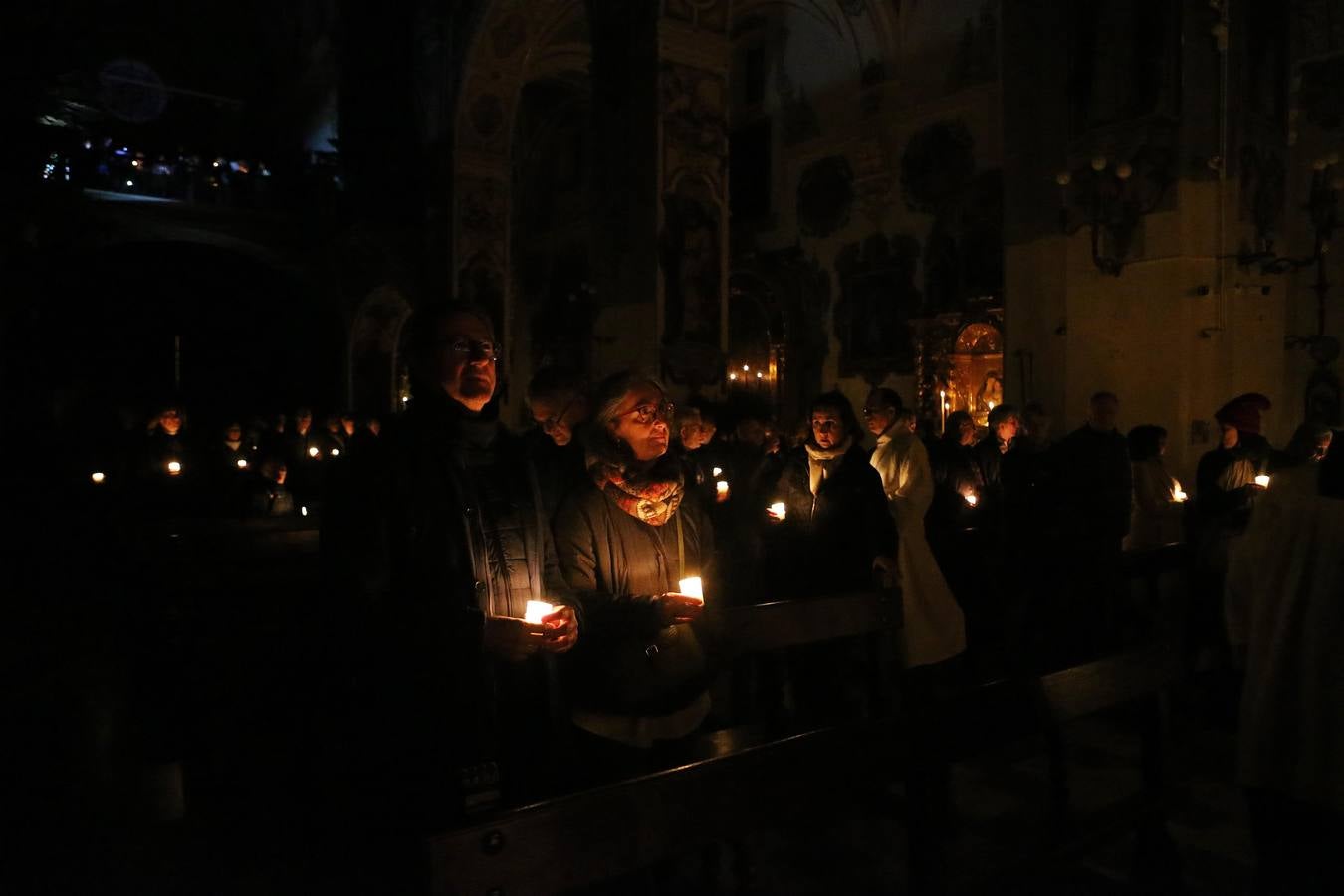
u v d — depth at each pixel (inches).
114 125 788.6
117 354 922.1
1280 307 321.4
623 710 118.2
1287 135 336.2
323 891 113.1
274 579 279.4
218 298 962.7
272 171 888.3
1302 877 107.4
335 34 930.7
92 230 486.9
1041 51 337.4
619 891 124.4
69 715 218.7
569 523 123.3
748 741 147.9
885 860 150.5
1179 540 269.0
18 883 134.4
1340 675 103.1
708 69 468.1
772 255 760.3
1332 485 106.4
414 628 99.6
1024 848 130.5
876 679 193.5
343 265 865.5
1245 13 307.9
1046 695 127.8
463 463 105.2
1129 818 136.0
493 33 685.9
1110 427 231.1
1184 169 293.9
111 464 541.6
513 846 81.6
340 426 556.4
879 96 667.4
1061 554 233.5
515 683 120.7
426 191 748.0
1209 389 293.9
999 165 597.0
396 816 98.4
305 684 171.0
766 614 159.5
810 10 715.4
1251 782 109.2
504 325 739.4
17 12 385.7
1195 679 227.0
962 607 275.6
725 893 140.2
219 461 482.9
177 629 238.4
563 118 927.0
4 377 606.2
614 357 478.3
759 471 242.2
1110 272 309.4
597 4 496.7
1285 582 108.5
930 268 640.4
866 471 183.8
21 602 335.9
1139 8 303.4
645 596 117.3
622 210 474.6
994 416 317.4
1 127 397.1
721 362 473.7
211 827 149.6
